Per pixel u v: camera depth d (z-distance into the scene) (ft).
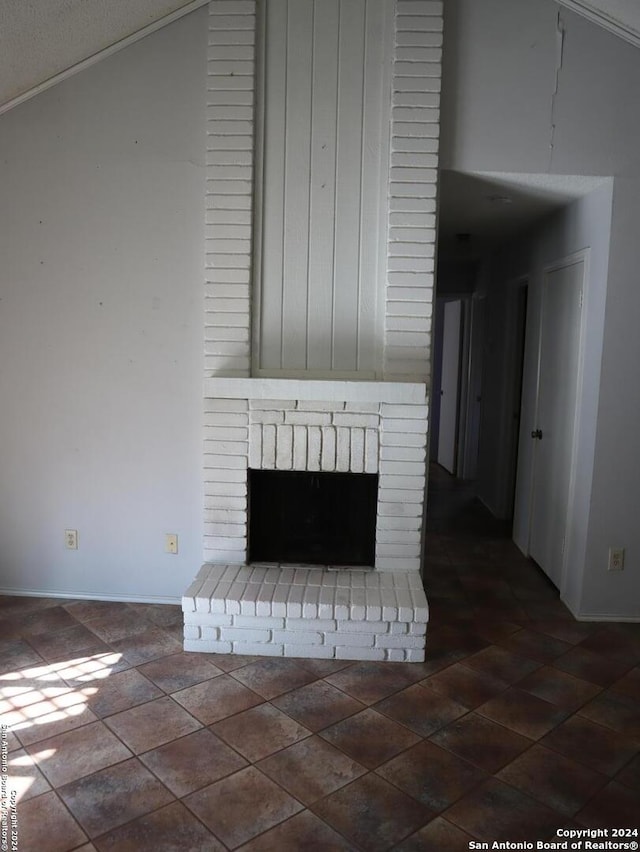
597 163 9.91
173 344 10.54
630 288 10.09
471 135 9.87
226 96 9.80
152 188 10.29
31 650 9.43
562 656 9.55
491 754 7.24
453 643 9.92
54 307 10.68
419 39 9.55
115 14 9.26
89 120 10.27
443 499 19.21
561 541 11.84
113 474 10.93
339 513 10.62
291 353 10.27
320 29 9.74
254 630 9.35
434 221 9.78
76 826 6.08
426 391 9.82
